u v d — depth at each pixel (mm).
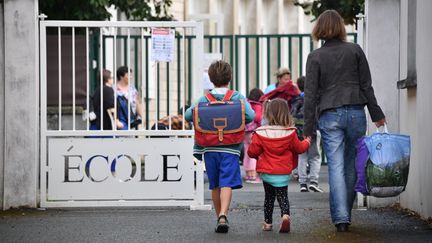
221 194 11039
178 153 13312
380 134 10656
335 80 10820
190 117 11320
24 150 13312
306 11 19812
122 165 13305
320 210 13117
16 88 13273
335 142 10844
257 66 23359
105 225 11695
